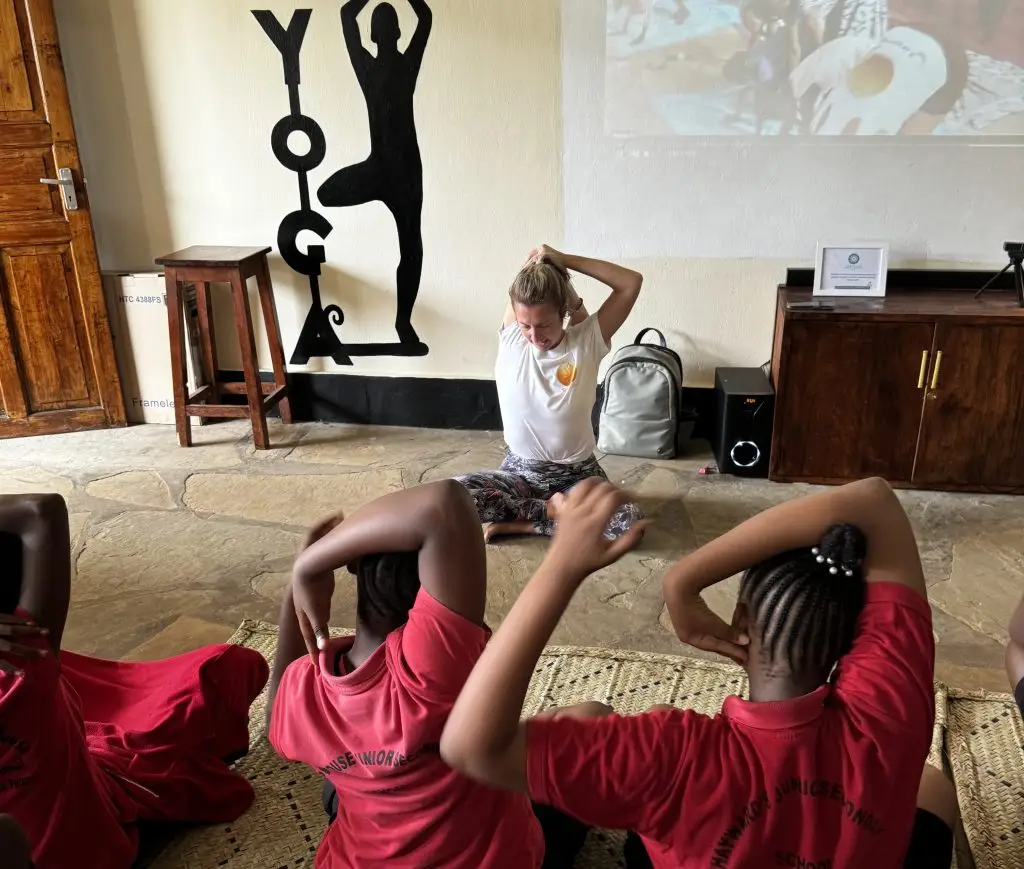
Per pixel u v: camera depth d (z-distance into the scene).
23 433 3.80
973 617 2.37
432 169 3.51
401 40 3.36
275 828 1.71
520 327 2.69
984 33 2.99
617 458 3.42
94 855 1.44
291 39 3.43
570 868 1.52
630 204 3.41
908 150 3.16
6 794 1.32
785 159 3.25
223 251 3.60
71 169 3.53
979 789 1.77
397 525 1.03
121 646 2.32
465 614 1.06
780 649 0.95
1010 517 2.90
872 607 0.99
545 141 3.39
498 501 2.76
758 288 3.42
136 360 3.86
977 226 3.21
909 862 1.28
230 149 3.63
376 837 1.17
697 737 0.94
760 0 3.08
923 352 2.94
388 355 3.80
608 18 3.20
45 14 3.35
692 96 3.23
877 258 3.15
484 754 0.90
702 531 2.84
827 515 1.00
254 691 1.82
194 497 3.18
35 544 1.33
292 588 1.13
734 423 3.16
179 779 1.64
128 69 3.58
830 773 0.92
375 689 1.07
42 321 3.69
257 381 3.55
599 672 2.14
